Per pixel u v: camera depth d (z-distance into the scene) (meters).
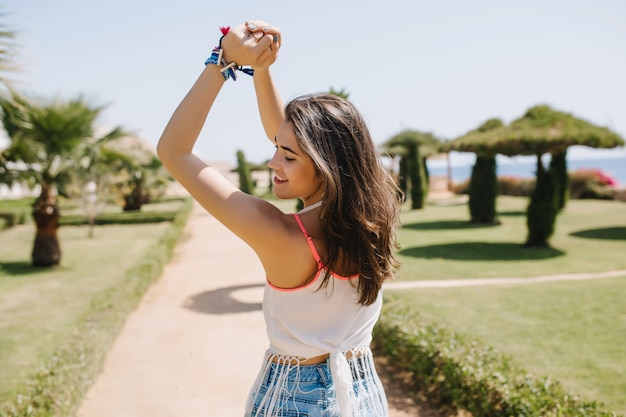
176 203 39.09
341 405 1.32
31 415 3.55
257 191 35.44
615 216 20.14
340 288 1.35
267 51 1.40
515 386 3.73
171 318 7.69
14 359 6.00
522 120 13.80
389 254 1.41
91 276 11.79
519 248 13.93
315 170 1.35
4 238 19.84
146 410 4.54
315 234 1.31
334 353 1.36
